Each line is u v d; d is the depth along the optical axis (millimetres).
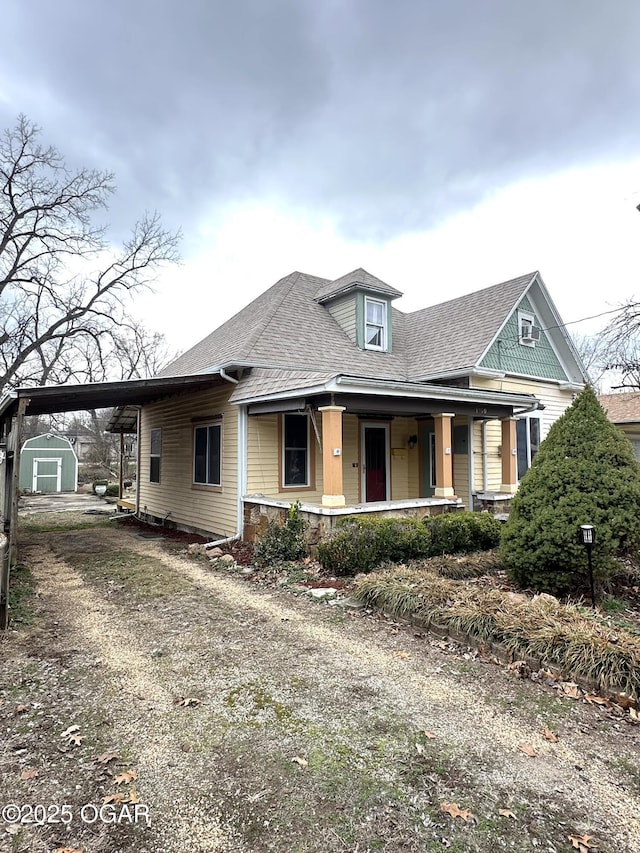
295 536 7594
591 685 3545
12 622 5070
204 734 3045
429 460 11766
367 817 2344
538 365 12789
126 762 2770
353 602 5613
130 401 12906
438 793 2512
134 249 22766
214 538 10148
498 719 3217
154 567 7777
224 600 5875
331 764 2744
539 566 5637
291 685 3691
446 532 7484
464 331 12352
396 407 8500
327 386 7176
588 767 2729
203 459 10766
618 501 5570
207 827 2283
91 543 10164
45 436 26672
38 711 3322
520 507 6016
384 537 6809
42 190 19406
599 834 2234
